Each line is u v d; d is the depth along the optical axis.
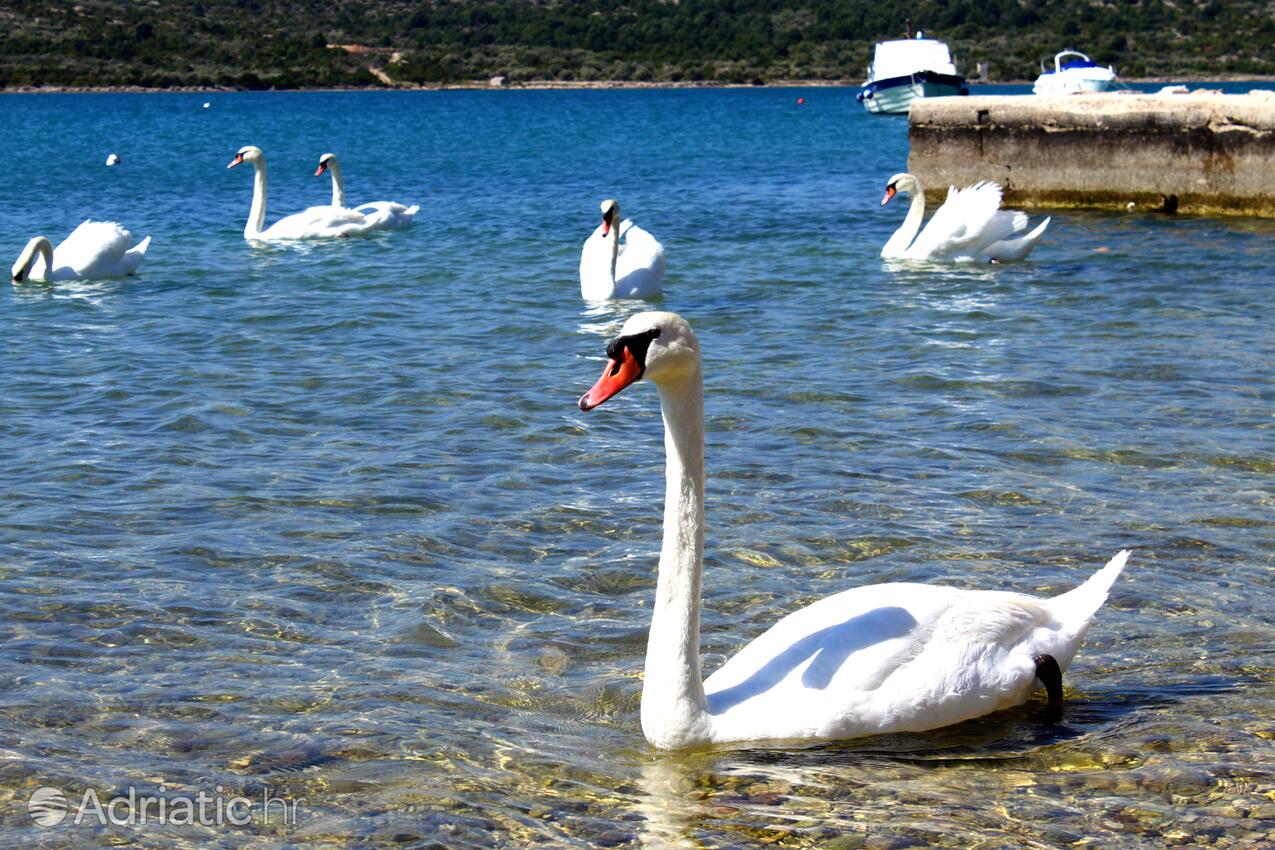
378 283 21.62
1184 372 14.48
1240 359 15.02
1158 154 29.44
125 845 6.14
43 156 57.47
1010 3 191.00
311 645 8.19
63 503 10.65
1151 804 6.43
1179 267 21.50
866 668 6.99
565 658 8.07
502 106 126.25
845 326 17.39
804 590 8.98
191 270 23.23
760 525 10.13
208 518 10.34
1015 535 9.89
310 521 10.27
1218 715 7.30
